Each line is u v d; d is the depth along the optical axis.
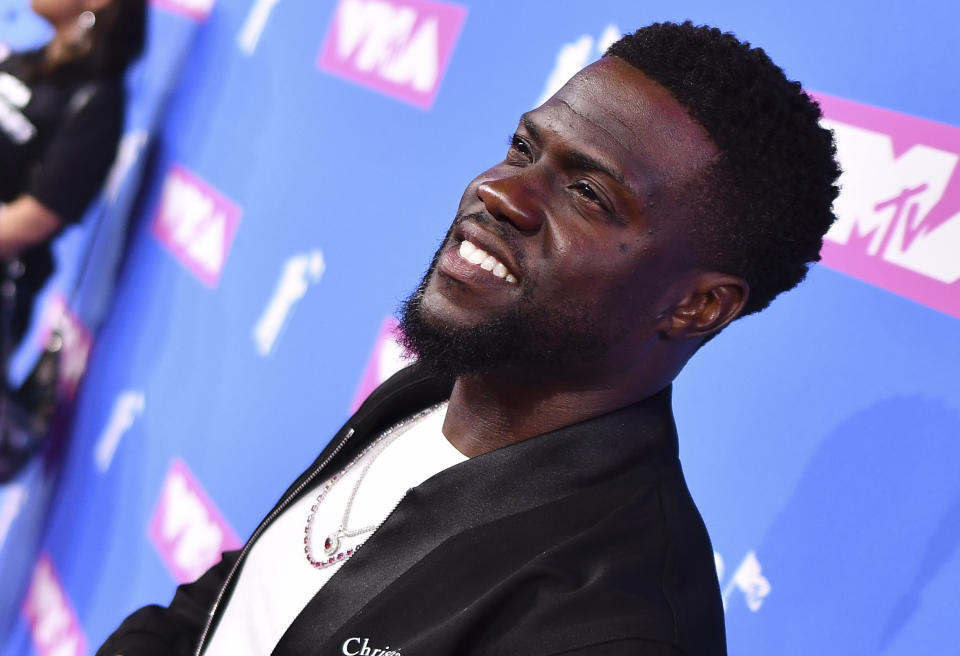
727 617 2.44
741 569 2.44
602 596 1.55
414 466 1.97
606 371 1.82
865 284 2.35
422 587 1.71
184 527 4.39
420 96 3.74
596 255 1.71
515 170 1.80
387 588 1.73
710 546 1.81
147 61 5.89
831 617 2.24
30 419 5.68
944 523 2.11
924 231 2.26
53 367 5.76
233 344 4.44
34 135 5.49
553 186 1.75
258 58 4.85
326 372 3.84
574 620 1.54
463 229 1.80
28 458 5.66
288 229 4.27
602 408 1.86
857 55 2.45
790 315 2.48
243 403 4.26
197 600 2.37
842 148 2.43
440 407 2.13
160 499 4.64
